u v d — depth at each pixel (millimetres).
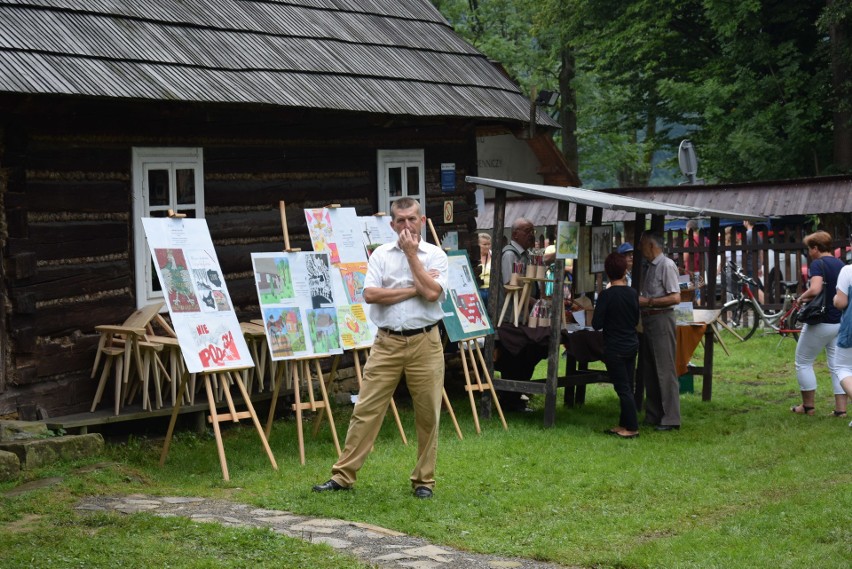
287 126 11445
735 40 23656
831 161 24188
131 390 9805
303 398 11406
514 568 6160
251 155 11102
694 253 19484
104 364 9609
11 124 8914
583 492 8172
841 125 22500
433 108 12008
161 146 10195
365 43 12664
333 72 11453
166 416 10250
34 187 9148
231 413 8586
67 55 9078
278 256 9195
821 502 7488
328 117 11672
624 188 20188
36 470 8117
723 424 11109
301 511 7246
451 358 13344
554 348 10828
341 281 9609
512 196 23344
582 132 34938
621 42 26281
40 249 9188
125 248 9930
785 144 23250
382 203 12617
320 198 11883
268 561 5980
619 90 31875
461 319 10555
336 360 9625
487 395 11328
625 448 9930
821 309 11125
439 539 6715
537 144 27375
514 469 8875
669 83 24859
